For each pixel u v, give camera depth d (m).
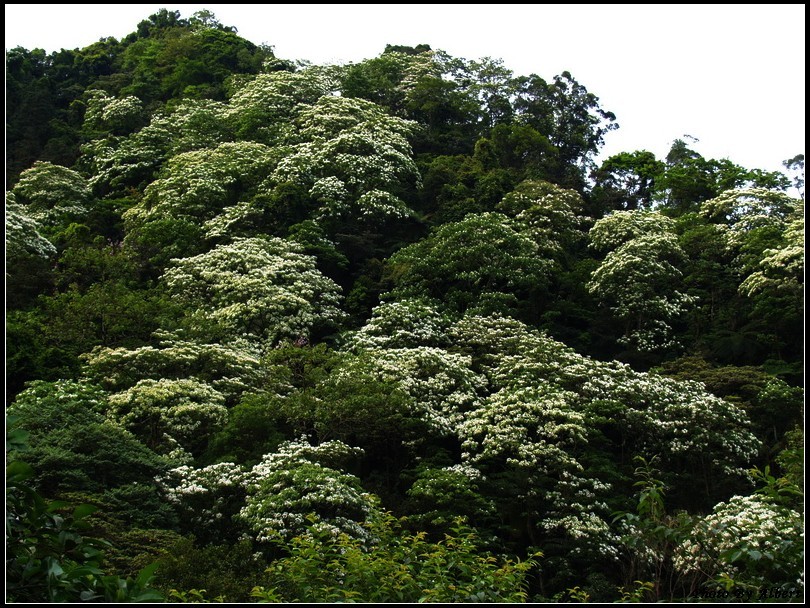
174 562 15.13
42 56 69.06
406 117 60.16
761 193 43.16
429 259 36.94
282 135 49.72
